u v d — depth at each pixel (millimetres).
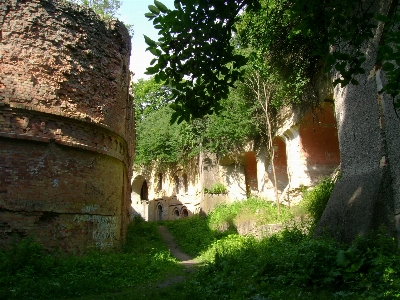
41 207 11930
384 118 10039
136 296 8469
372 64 10453
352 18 6113
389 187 9727
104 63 14945
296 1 6078
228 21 6121
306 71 17859
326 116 20844
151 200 42469
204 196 30516
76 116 13188
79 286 9195
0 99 11781
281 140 27359
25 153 11992
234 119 26609
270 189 27125
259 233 18328
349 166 12047
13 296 8195
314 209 15461
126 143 16797
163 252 16016
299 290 7422
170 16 5684
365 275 7484
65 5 13711
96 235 13508
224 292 8164
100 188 13992
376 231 9070
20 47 12484
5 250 11164
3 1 12539
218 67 6473
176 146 34750
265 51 17328
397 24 9031
